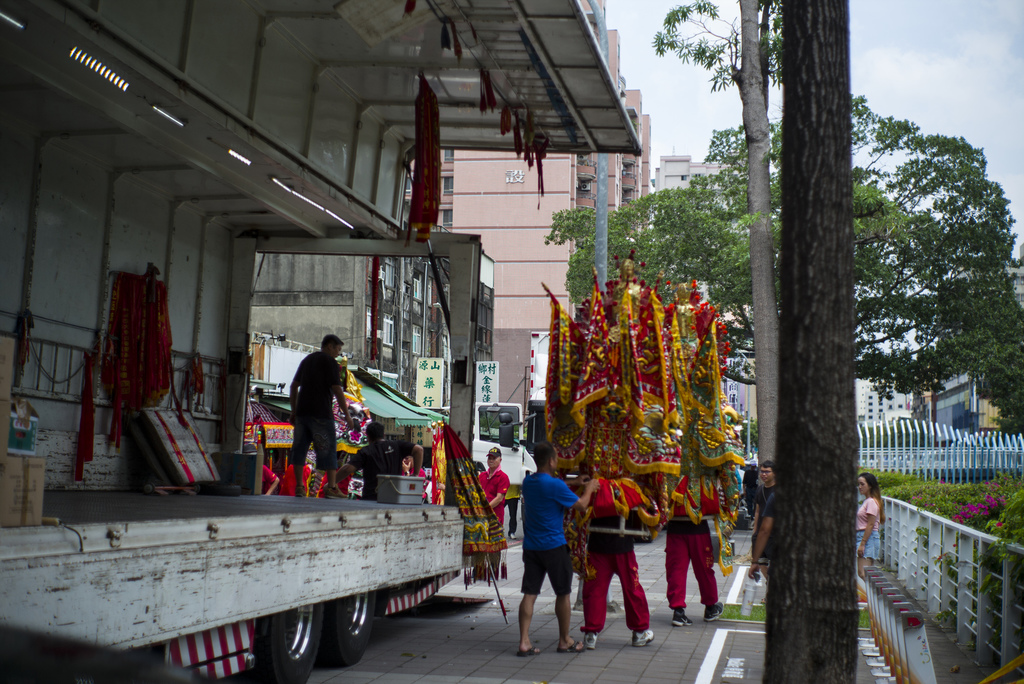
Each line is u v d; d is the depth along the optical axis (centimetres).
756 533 1187
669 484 1052
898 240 2100
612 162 7325
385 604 899
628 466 973
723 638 977
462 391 1120
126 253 993
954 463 2047
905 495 1650
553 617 1127
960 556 974
